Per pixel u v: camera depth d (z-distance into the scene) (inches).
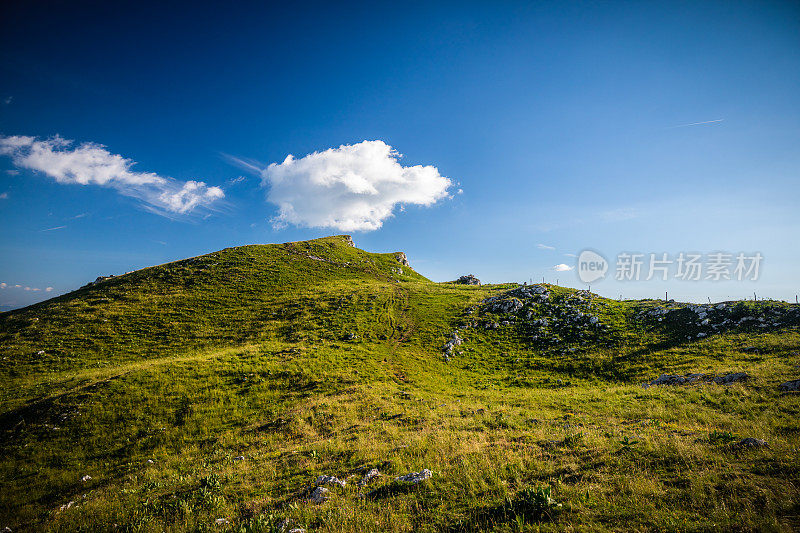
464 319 2289.6
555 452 511.8
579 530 298.8
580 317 2081.7
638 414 828.0
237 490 530.6
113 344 1818.4
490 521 331.3
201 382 1264.8
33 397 1211.9
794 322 1454.2
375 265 4296.3
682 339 1600.6
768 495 309.3
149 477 722.2
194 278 2874.0
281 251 3905.0
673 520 294.8
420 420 893.2
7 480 805.9
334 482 494.9
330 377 1353.3
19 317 2151.8
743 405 791.1
